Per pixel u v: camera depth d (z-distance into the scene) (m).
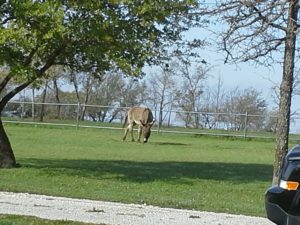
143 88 75.25
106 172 22.80
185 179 21.69
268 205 9.02
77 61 22.23
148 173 23.08
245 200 17.36
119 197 16.48
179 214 13.89
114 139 41.25
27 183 18.84
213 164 27.95
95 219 12.59
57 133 44.06
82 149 33.03
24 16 19.08
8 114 57.22
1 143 22.61
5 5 19.25
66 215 12.95
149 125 39.06
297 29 15.02
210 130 50.06
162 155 31.61
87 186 18.95
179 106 70.94
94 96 76.31
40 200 15.16
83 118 59.12
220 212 14.59
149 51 21.06
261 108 63.22
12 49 19.86
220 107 67.69
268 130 49.31
